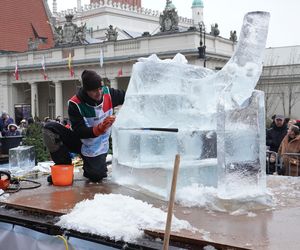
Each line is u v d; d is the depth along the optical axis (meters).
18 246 3.09
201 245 2.34
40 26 55.06
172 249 2.40
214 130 3.33
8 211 3.30
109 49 39.88
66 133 4.21
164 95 3.38
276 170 7.52
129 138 3.65
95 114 3.91
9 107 47.78
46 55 44.69
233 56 3.13
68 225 2.77
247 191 2.98
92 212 2.82
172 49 35.88
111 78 40.16
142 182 3.51
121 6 59.00
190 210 2.99
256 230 2.50
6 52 49.12
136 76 3.60
